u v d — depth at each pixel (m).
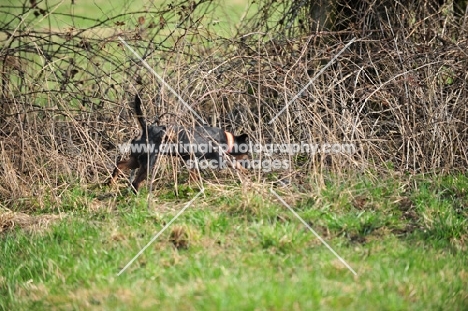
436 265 12.47
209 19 22.17
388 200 15.53
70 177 17.02
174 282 11.76
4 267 13.34
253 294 10.61
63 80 19.06
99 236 14.09
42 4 34.56
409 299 11.04
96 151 16.62
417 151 17.34
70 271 12.73
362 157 16.47
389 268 12.18
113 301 11.16
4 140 17.17
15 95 18.02
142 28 19.39
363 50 19.48
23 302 11.84
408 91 17.78
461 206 15.45
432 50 18.53
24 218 15.67
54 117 17.84
